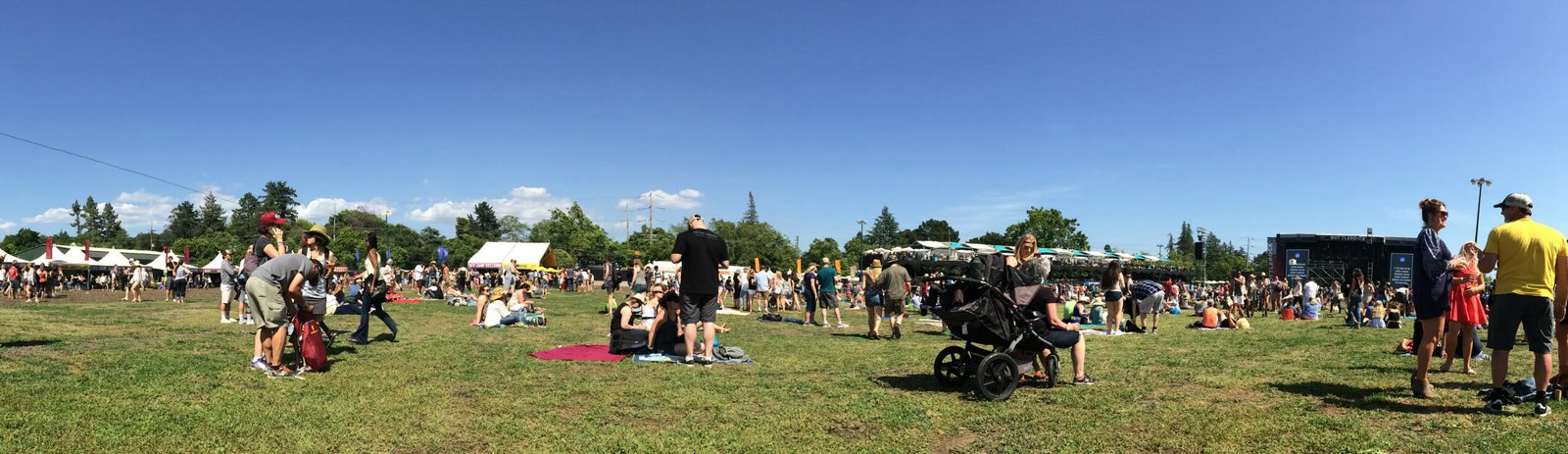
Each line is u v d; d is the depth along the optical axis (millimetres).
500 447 4594
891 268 12836
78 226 152250
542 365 8109
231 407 5457
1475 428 4797
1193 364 8492
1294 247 48344
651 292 11773
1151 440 4668
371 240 10461
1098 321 17141
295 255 7258
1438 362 8336
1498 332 5387
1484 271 5512
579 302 24953
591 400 6047
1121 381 7055
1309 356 9320
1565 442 4402
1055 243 75625
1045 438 4797
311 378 6867
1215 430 4832
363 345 9922
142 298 24984
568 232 107000
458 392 6312
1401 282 45750
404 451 4477
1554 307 5188
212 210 147625
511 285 27781
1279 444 4480
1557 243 5188
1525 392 5340
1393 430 4773
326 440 4613
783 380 7156
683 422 5320
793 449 4582
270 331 7133
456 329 13062
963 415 5539
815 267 17438
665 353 9008
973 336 6512
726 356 8719
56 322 12688
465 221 143625
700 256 8422
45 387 6004
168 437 4555
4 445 4238
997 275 6520
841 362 8781
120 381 6406
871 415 5523
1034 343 6613
